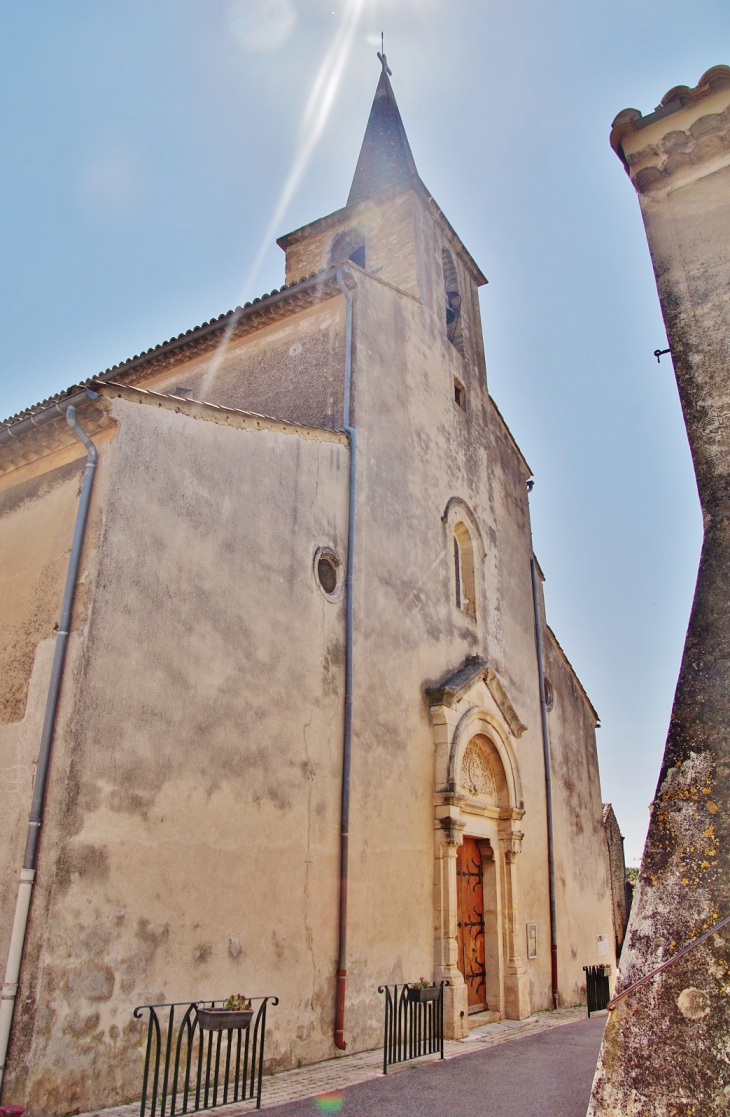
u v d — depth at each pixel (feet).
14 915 19.62
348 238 56.24
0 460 27.30
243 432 29.73
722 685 16.30
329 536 33.40
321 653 31.01
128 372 48.57
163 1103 18.28
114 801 21.62
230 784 25.29
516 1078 25.03
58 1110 18.56
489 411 55.67
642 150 22.81
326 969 27.66
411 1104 21.42
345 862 29.30
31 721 22.24
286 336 42.11
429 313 49.21
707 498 18.62
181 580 25.36
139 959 21.20
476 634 45.34
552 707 55.98
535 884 45.93
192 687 24.79
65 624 22.52
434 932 34.42
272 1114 19.89
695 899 14.69
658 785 16.15
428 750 37.06
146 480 25.07
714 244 21.33
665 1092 13.32
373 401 39.47
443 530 44.09
